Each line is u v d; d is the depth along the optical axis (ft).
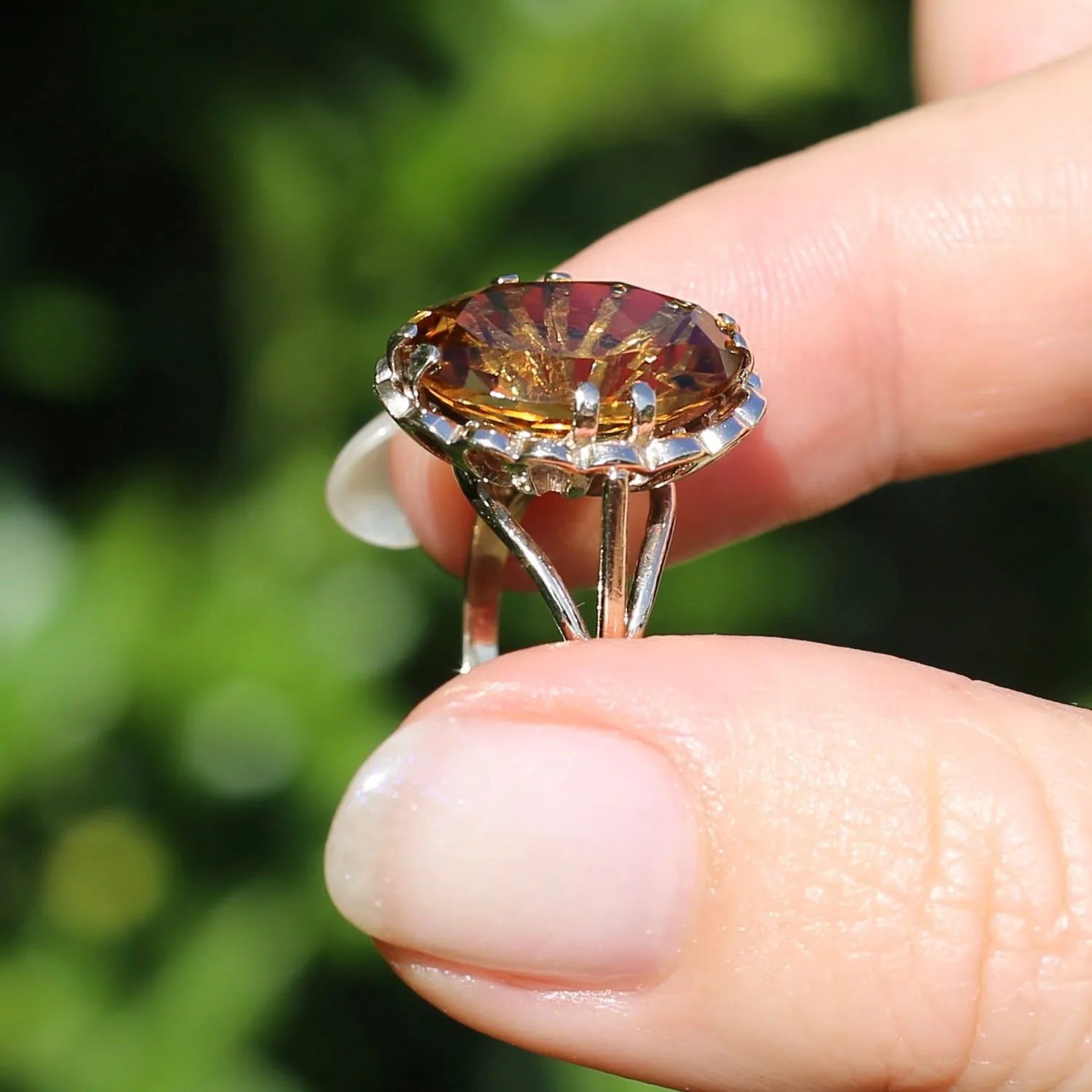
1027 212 0.64
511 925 0.53
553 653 0.54
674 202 0.65
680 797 0.53
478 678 0.54
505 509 0.57
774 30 0.83
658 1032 0.54
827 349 0.64
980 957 0.53
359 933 0.70
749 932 0.53
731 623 0.75
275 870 0.70
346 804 0.54
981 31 0.69
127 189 0.74
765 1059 0.54
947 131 0.65
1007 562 0.89
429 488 0.62
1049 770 0.53
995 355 0.65
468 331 0.55
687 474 0.56
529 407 0.55
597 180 0.79
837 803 0.53
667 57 0.82
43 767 0.69
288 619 0.71
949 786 0.53
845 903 0.53
